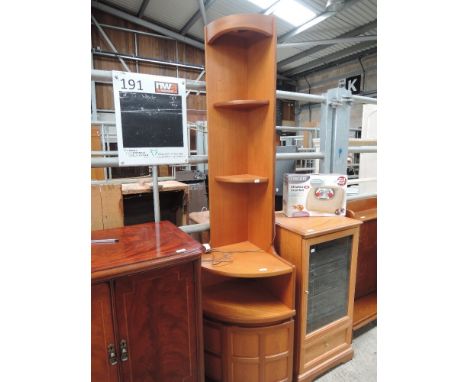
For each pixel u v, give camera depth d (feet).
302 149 9.66
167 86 4.29
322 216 5.47
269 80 4.52
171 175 11.31
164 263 3.07
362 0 14.12
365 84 22.27
